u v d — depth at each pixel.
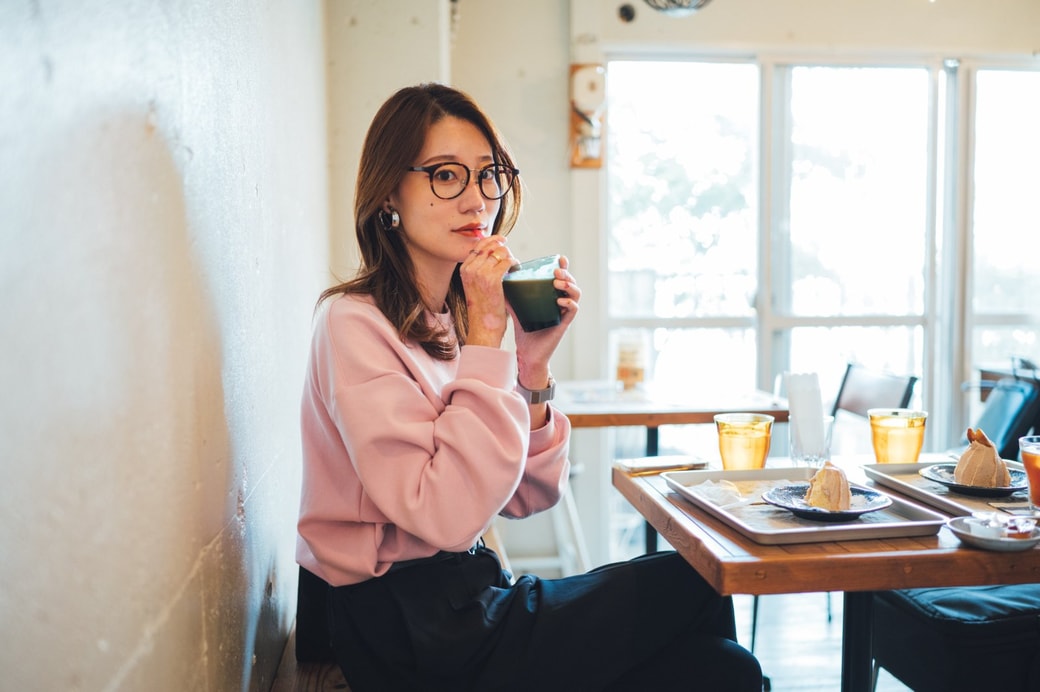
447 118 1.29
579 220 3.66
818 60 3.83
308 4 2.09
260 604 1.38
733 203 3.87
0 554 0.52
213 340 1.07
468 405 1.14
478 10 3.61
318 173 2.28
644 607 1.18
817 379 1.51
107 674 0.68
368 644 1.17
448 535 1.09
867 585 1.02
